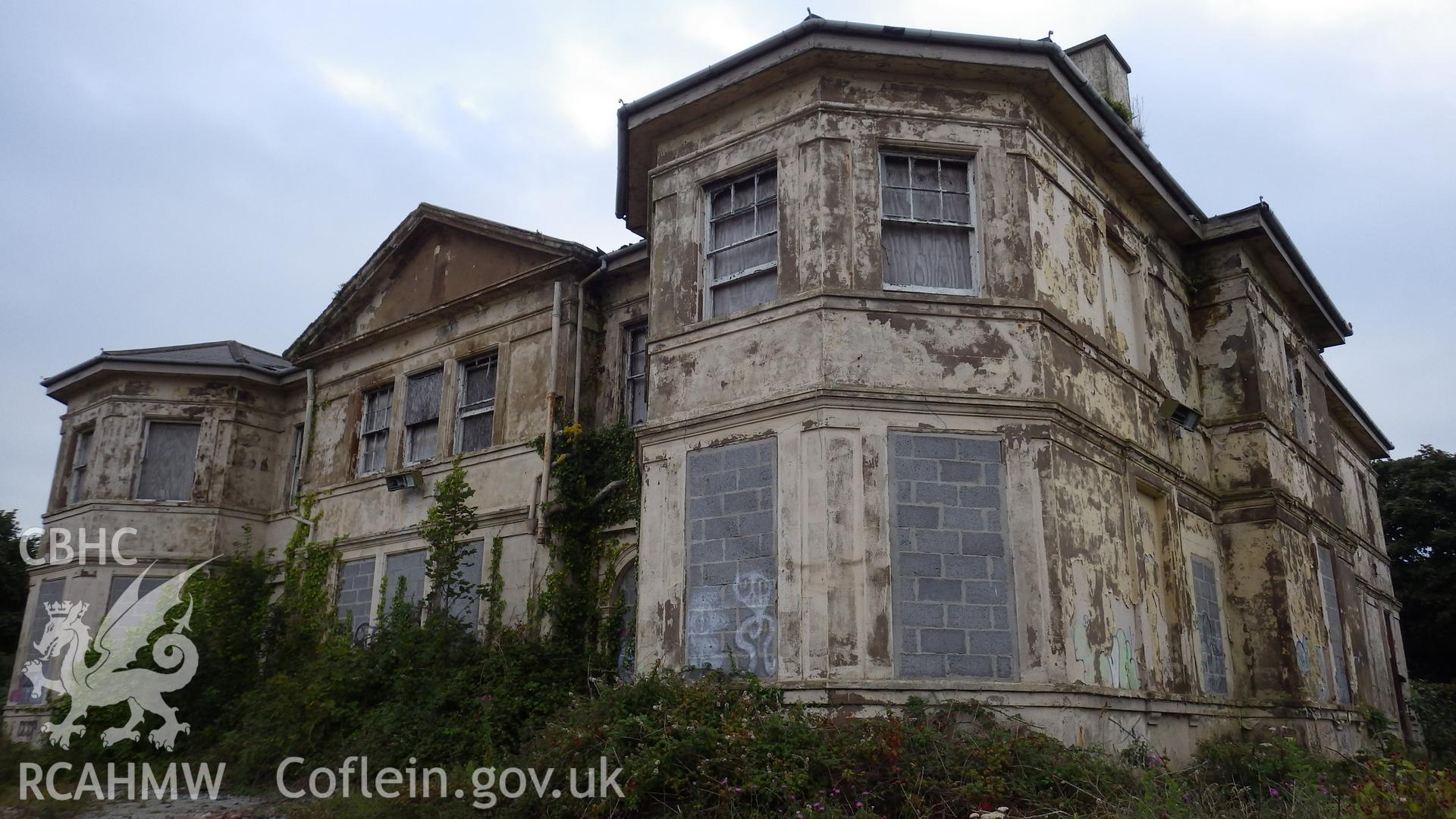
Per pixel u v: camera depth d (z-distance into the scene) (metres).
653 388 11.62
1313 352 18.22
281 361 23.47
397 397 17.80
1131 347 13.20
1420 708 21.88
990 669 9.61
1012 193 11.14
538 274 15.88
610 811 7.91
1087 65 16.44
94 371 20.52
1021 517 10.05
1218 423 14.55
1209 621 13.16
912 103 11.30
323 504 18.44
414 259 18.38
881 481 9.97
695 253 11.79
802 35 11.02
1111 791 8.20
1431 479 31.52
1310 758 10.74
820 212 10.80
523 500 15.07
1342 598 16.31
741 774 7.87
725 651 10.11
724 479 10.62
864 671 9.42
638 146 12.70
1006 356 10.58
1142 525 12.07
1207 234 14.99
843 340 10.38
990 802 7.93
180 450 20.48
